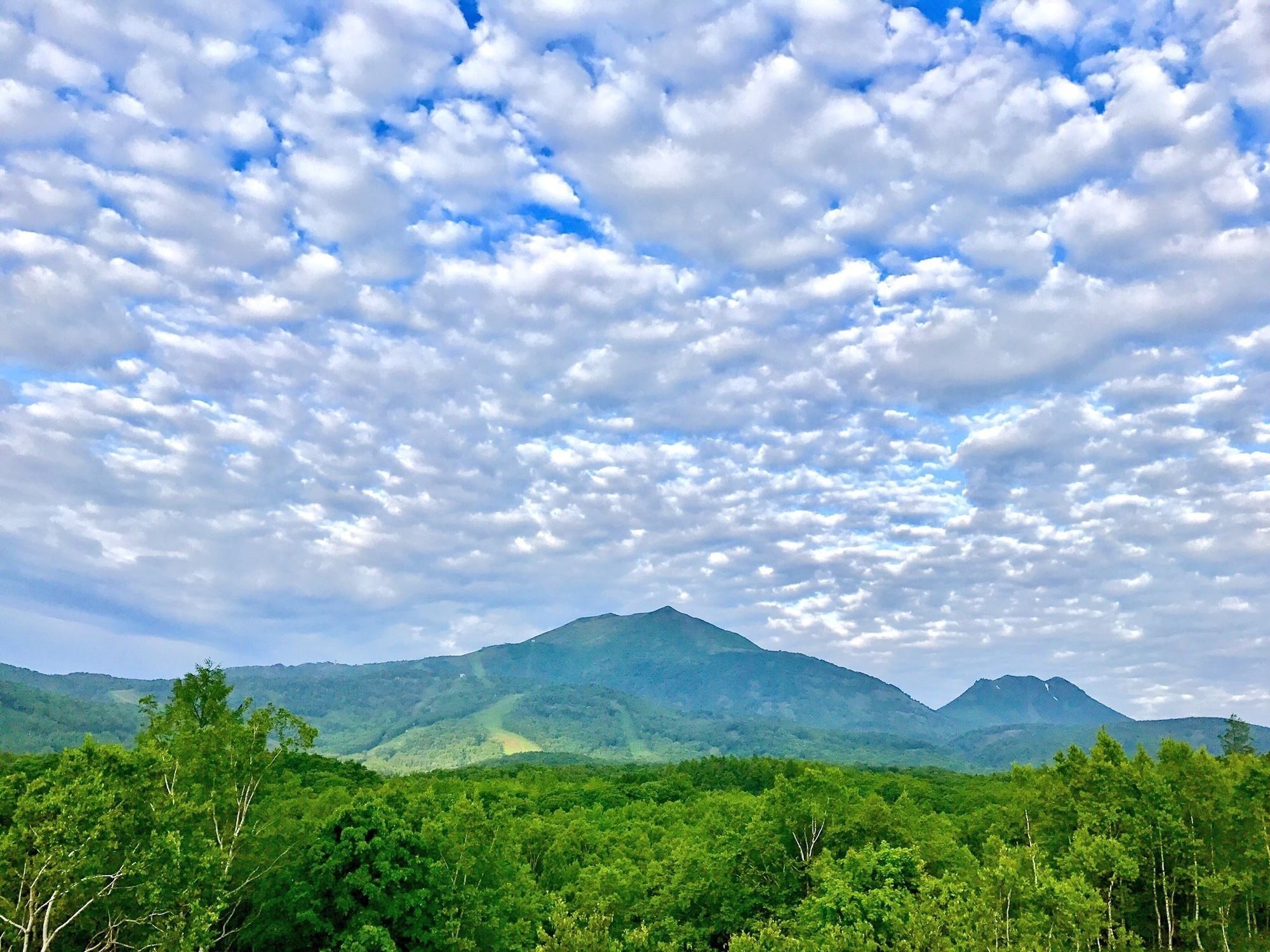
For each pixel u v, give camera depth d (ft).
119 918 126.62
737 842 254.88
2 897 112.88
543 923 209.67
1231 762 299.17
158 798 137.28
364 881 164.14
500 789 462.60
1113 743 264.93
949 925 141.79
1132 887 226.99
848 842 249.14
